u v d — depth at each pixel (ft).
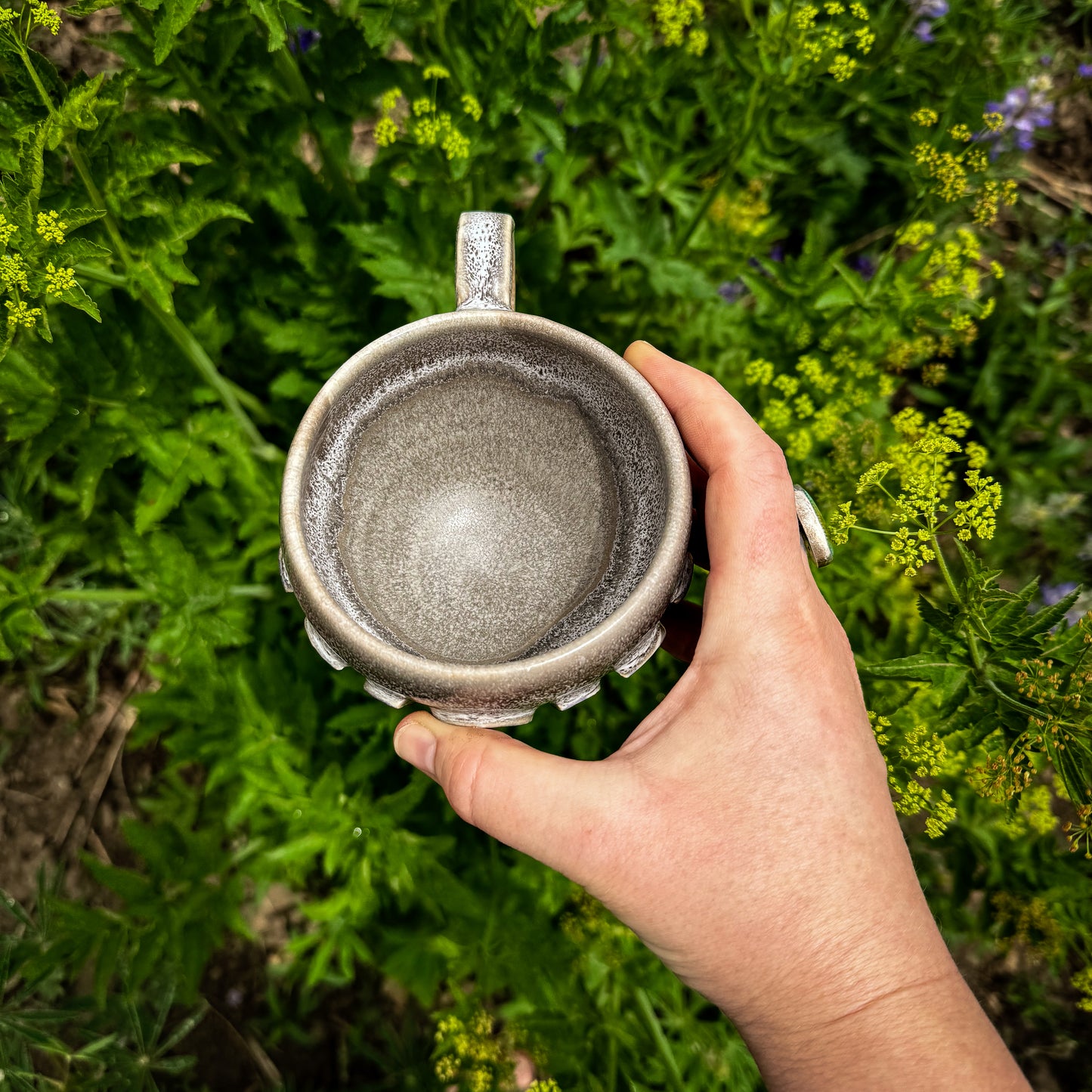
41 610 1.58
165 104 1.42
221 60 1.23
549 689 0.82
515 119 1.32
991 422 1.67
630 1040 1.36
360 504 0.93
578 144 1.49
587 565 0.92
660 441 0.89
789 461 1.43
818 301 1.37
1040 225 1.81
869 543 1.38
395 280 1.30
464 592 0.91
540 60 1.26
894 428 1.44
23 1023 1.42
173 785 1.61
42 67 1.03
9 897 1.46
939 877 1.43
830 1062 0.91
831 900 0.91
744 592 0.95
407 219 1.30
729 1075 1.39
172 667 1.37
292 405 1.49
